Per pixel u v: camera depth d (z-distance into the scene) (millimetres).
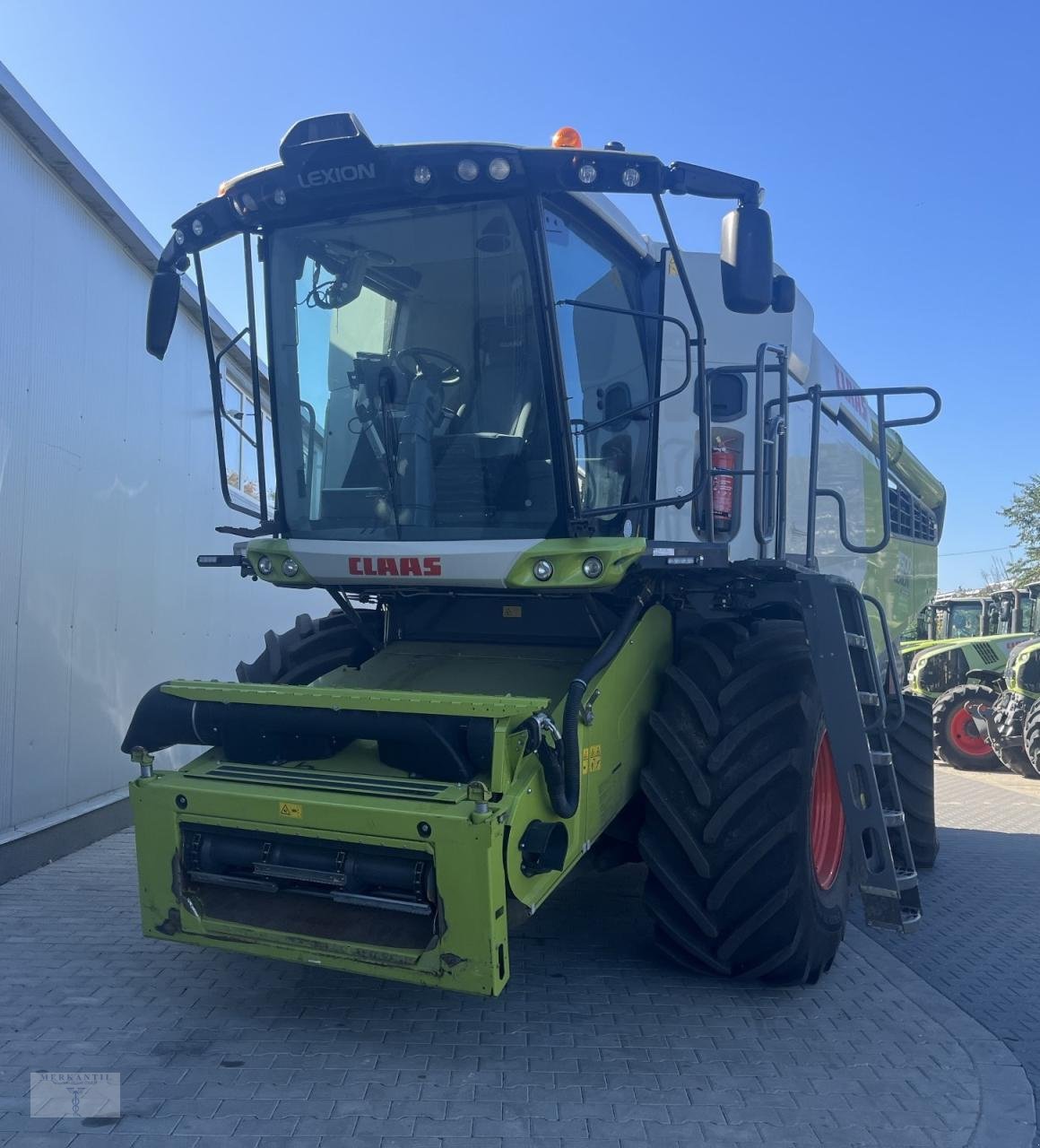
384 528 4184
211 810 3510
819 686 3959
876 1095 3186
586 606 4230
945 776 12477
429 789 3326
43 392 5531
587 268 4230
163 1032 3479
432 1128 2879
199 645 8039
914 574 8938
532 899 3311
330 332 4242
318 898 3469
